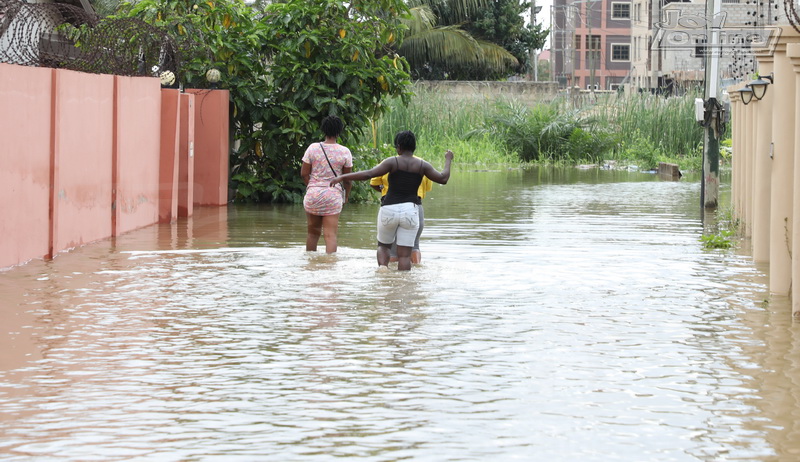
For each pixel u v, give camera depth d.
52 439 5.77
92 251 13.48
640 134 43.03
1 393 6.68
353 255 13.23
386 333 8.54
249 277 11.41
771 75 12.78
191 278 11.32
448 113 42.97
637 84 75.25
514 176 33.94
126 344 8.11
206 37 21.06
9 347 7.96
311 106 22.02
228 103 20.98
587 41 84.56
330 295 10.30
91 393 6.70
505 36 52.75
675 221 18.44
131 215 16.03
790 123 10.55
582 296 10.35
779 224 10.47
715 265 12.69
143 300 9.97
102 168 14.77
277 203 21.83
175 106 17.53
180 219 18.12
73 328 8.67
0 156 11.40
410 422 6.11
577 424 6.07
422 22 45.50
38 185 12.47
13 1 13.86
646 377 7.14
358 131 22.73
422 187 12.75
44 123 12.57
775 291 10.50
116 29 16.22
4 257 11.69
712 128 20.27
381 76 21.78
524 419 6.17
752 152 15.60
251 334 8.49
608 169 39.38
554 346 8.09
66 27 16.11
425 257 13.19
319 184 13.22
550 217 19.11
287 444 5.71
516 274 11.77
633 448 5.65
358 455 5.53
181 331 8.59
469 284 11.03
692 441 5.77
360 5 21.64
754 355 7.80
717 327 8.84
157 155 17.31
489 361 7.60
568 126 42.88
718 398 6.62
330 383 6.98
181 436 5.84
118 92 15.20
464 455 5.53
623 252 13.88
